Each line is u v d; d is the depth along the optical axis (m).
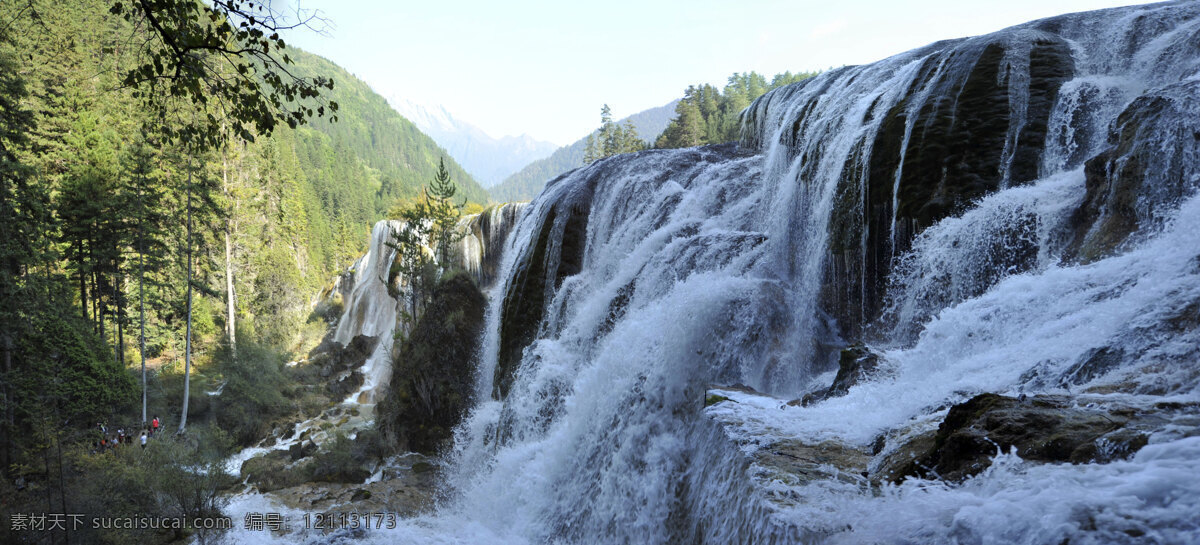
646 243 21.00
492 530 13.65
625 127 105.69
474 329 30.03
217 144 8.30
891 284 12.98
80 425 30.64
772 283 14.84
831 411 7.86
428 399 28.30
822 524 4.20
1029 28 14.91
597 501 11.46
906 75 15.25
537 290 26.12
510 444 19.80
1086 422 4.06
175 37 7.25
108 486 21.00
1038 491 3.04
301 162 152.25
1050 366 6.25
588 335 20.08
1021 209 10.65
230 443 32.62
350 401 42.00
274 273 59.41
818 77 20.36
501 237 39.19
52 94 52.50
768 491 5.23
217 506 21.75
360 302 53.78
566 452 13.85
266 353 42.31
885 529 3.51
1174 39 11.72
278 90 7.63
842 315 14.58
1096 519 2.47
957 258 11.45
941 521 3.19
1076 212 9.77
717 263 17.83
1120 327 6.06
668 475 9.41
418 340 30.08
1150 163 8.59
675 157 25.89
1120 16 13.47
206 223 47.16
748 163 22.55
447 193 43.34
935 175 12.80
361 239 134.38
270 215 75.44
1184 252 6.83
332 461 26.42
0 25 14.98
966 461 4.29
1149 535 2.26
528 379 20.72
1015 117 12.58
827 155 16.42
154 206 43.47
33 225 33.81
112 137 53.38
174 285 50.09
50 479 22.55
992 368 6.98
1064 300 7.59
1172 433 3.32
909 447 5.40
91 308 48.84
